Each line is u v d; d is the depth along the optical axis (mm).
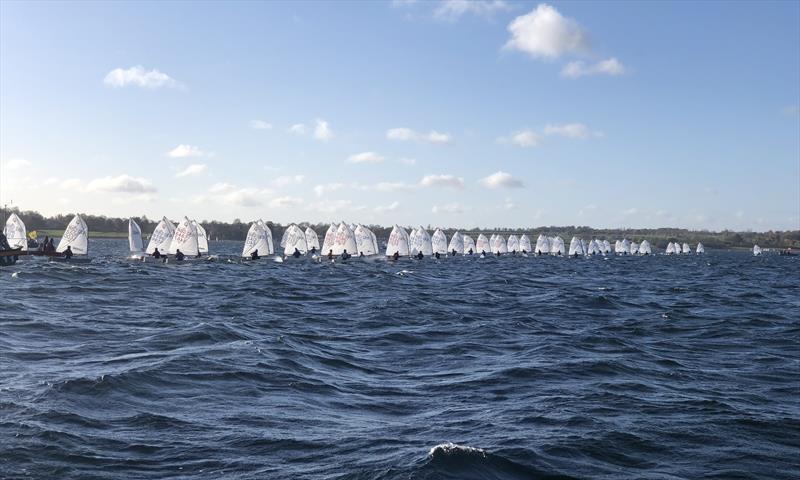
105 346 30219
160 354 27938
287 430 17984
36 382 21828
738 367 29641
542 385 24703
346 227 131500
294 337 34656
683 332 41938
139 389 21406
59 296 52094
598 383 25172
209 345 30547
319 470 14984
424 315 48531
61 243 96000
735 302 65750
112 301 50875
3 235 89375
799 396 23812
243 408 20156
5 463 14719
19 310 41375
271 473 14766
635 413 20594
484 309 54438
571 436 17906
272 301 56031
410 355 31594
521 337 37875
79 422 17750
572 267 151375
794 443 17984
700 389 24641
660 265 180375
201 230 124125
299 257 136625
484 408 21109
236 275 87438
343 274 95688
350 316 47219
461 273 111000
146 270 88062
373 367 28281
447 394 23141
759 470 15891
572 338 37500
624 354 32438
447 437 17656
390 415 20141
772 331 42438
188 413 19250
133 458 15461
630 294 73875
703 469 15867
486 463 15586
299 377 24766
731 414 20641
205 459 15555
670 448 17266
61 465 14812
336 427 18484
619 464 16094
